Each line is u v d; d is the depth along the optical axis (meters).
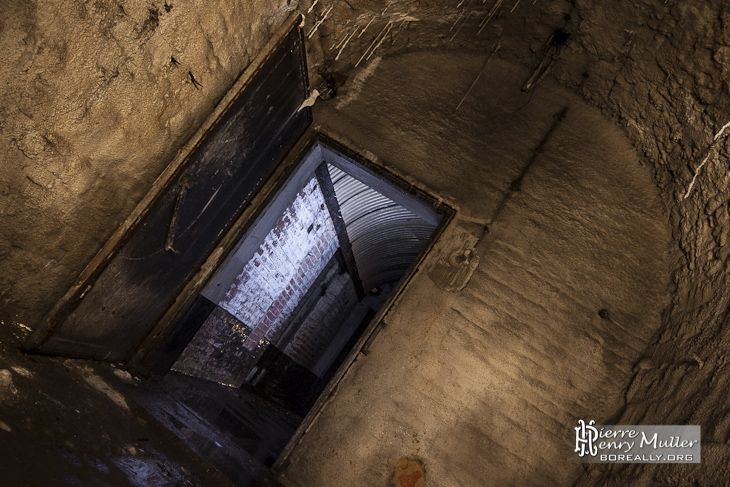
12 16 1.94
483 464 3.46
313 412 3.63
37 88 2.14
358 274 7.88
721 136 3.21
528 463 3.45
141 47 2.43
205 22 2.70
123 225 2.74
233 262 4.11
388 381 3.68
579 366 3.67
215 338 4.56
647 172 4.08
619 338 3.74
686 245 3.66
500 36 4.35
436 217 4.35
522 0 3.98
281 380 6.71
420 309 3.87
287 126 4.02
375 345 3.78
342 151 4.34
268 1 3.10
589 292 3.85
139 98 2.56
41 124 2.23
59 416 2.27
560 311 3.81
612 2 3.59
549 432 3.52
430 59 4.54
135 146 2.66
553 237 4.00
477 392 3.63
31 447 1.96
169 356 3.84
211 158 3.18
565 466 3.44
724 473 2.09
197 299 3.90
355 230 6.68
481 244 4.02
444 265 3.98
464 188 4.19
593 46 3.95
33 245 2.46
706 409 2.49
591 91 4.25
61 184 2.43
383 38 4.38
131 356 3.53
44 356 2.63
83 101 2.32
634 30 3.61
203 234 3.59
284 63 3.50
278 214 4.55
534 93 4.42
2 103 2.07
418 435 3.54
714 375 2.63
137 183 2.79
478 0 4.06
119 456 2.33
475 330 3.78
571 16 3.88
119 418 2.67
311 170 4.74
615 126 4.24
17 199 2.32
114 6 2.23
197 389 4.15
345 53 4.34
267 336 5.75
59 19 2.07
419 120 4.41
